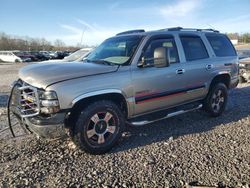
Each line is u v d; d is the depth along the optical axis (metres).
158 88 4.92
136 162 4.04
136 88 4.62
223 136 5.02
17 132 5.42
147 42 4.88
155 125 5.74
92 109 4.20
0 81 15.05
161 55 4.63
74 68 4.29
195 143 4.71
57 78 4.01
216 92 6.16
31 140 4.93
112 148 4.54
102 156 4.28
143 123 4.81
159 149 4.48
